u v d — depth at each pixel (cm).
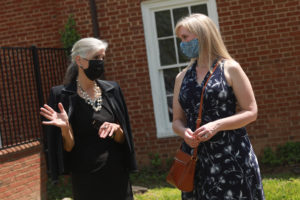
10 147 557
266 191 535
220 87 270
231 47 718
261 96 715
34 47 666
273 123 713
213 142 269
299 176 620
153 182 676
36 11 789
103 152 300
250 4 710
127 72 748
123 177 309
